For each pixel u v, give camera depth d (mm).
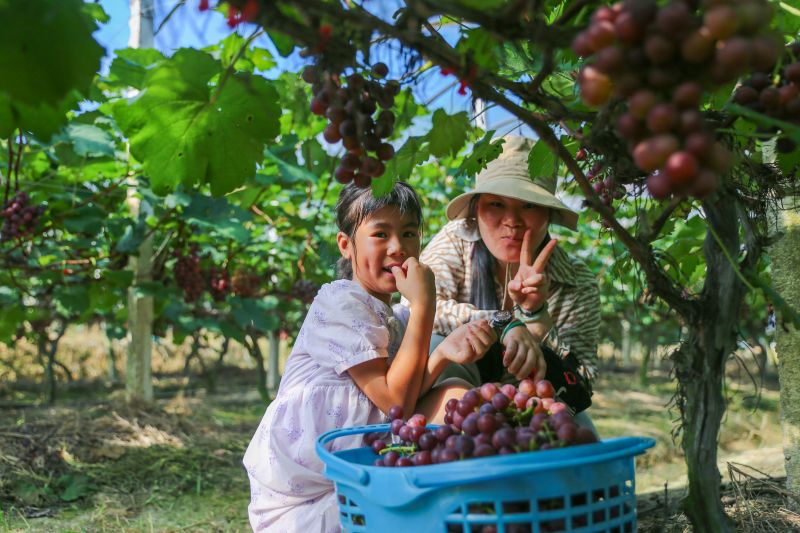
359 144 1442
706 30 1003
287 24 1154
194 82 1735
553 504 1333
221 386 10164
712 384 1653
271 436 2012
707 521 1650
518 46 1571
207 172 1873
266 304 6566
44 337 7949
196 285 5703
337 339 2006
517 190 2295
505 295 2541
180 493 3943
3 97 1464
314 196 6590
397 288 2098
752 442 5887
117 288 5312
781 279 2504
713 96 1664
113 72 3066
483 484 1302
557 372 2250
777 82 1310
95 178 4949
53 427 4723
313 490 1992
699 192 1057
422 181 7008
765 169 1739
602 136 1366
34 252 5344
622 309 9523
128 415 5289
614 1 1281
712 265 1656
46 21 1116
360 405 2004
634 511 1454
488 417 1466
